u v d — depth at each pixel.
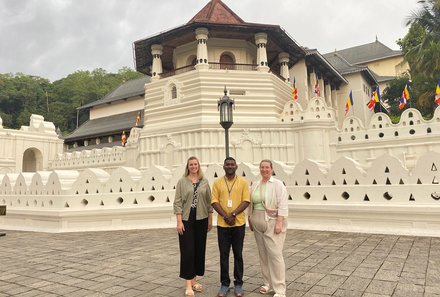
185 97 26.84
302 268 6.51
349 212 10.53
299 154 25.41
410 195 9.84
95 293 5.57
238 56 29.19
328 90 43.84
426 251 7.61
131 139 32.84
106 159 36.53
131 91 58.78
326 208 10.86
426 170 9.70
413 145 20.86
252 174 12.62
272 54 33.12
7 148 40.56
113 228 12.54
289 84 31.80
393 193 10.07
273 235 5.27
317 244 8.70
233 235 5.50
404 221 9.73
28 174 15.06
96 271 6.88
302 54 33.28
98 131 52.84
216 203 5.56
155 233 11.48
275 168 12.45
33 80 97.44
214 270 6.73
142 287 5.78
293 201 11.73
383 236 9.54
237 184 5.60
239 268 5.38
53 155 44.78
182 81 27.42
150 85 29.28
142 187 13.12
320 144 24.67
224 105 11.77
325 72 42.31
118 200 13.06
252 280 6.01
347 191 10.77
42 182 13.86
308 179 11.62
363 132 23.19
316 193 11.34
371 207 10.12
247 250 8.29
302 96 37.44
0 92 87.81
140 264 7.28
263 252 5.48
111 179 13.12
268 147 25.50
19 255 8.70
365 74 48.06
